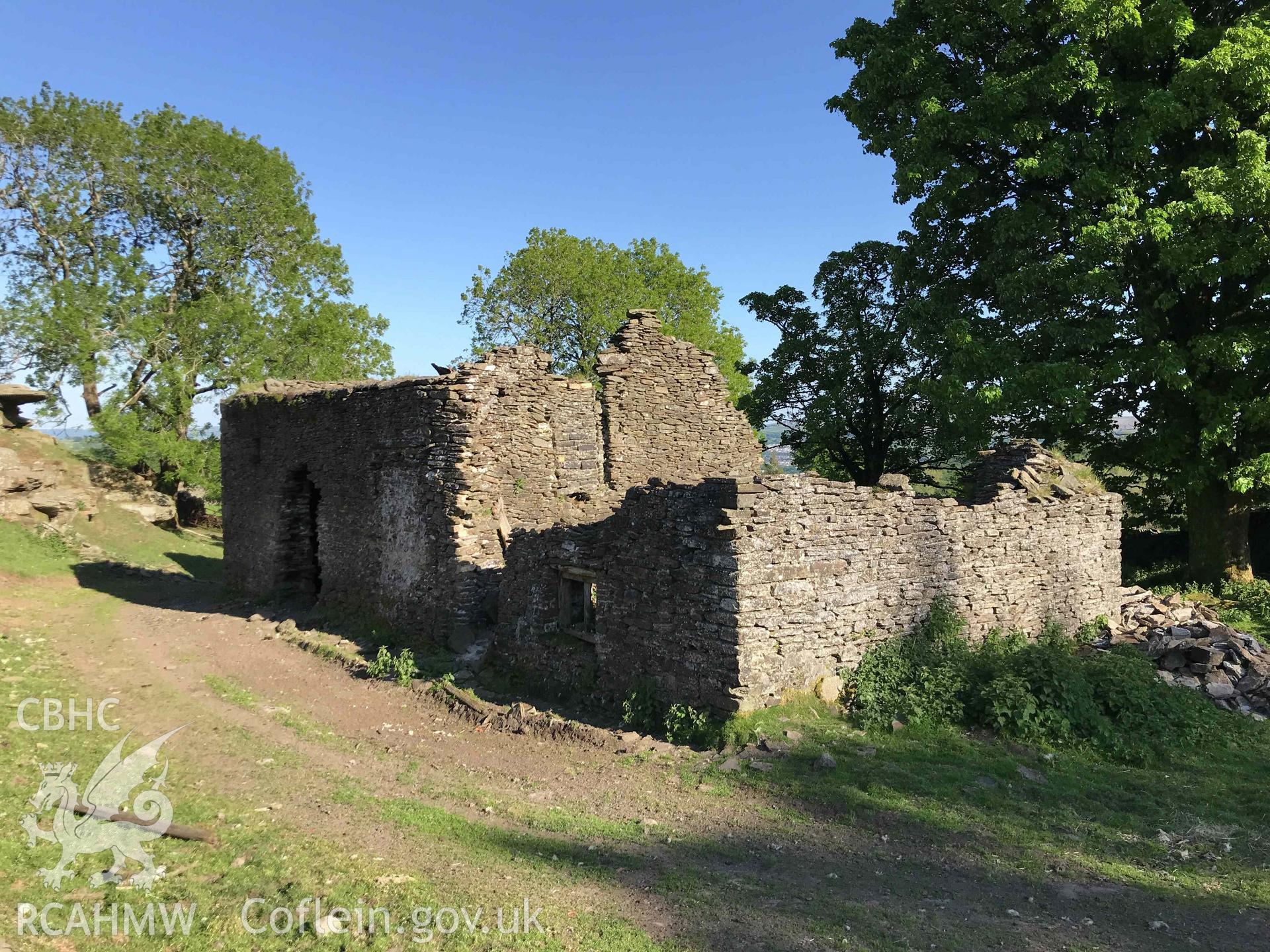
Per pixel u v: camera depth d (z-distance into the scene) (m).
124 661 14.63
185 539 34.09
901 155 20.25
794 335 26.95
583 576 12.63
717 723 10.20
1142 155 16.69
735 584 10.12
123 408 32.53
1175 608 15.52
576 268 38.12
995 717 10.60
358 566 18.45
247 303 34.34
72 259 34.28
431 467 16.03
